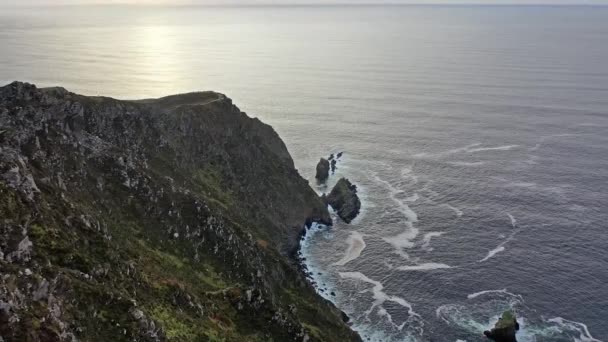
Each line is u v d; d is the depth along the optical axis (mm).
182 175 106375
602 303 98750
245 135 135500
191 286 69188
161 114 112938
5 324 35500
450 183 159375
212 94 141375
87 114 93312
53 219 54031
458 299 100438
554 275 108188
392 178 164625
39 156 69500
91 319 44312
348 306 98938
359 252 119562
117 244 64250
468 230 128375
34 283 39906
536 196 148000
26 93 81312
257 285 82375
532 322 93000
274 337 67875
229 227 89875
